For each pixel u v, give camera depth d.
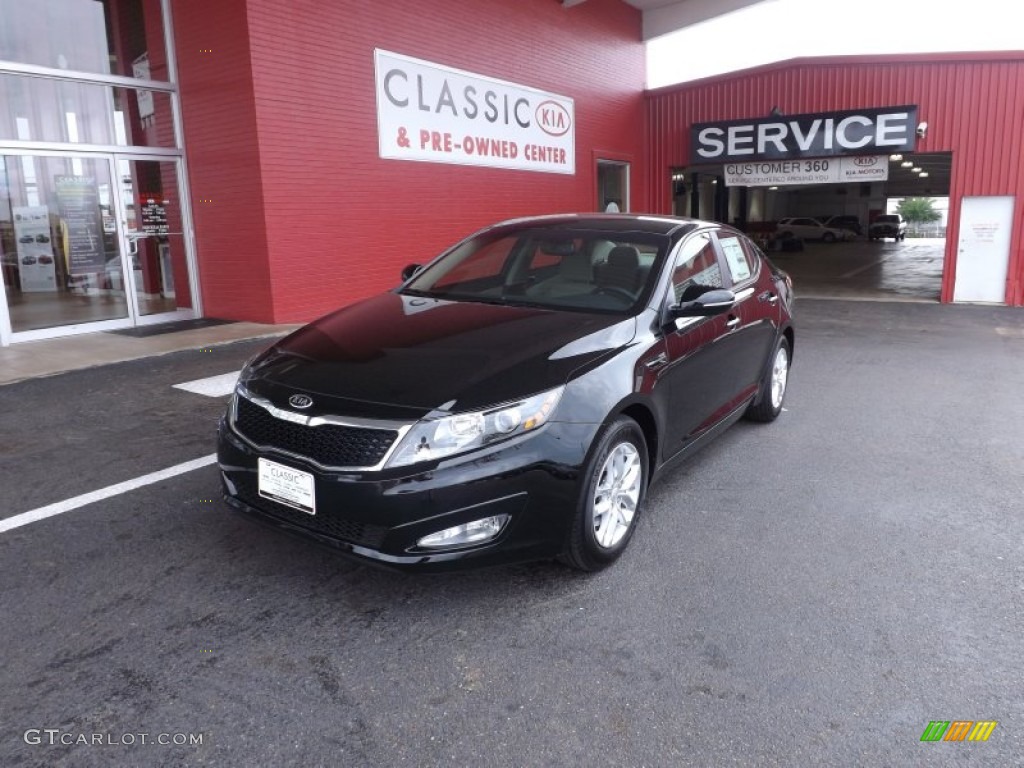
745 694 2.53
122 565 3.31
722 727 2.37
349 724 2.35
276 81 9.34
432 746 2.27
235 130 9.38
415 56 11.45
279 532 3.02
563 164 15.42
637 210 18.42
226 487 3.25
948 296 15.07
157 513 3.85
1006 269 14.61
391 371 3.05
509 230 4.67
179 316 10.19
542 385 3.00
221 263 10.05
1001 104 14.22
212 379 6.68
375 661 2.67
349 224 10.58
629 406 3.37
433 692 2.51
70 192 8.99
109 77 9.17
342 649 2.74
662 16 17.56
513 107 13.80
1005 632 2.93
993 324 11.92
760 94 16.53
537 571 3.35
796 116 15.92
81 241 9.11
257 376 3.23
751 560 3.49
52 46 8.80
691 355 3.96
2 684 2.50
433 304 3.94
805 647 2.81
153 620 2.89
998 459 5.03
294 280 9.85
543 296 4.01
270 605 3.01
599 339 3.39
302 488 2.87
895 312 13.50
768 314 5.23
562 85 15.18
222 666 2.62
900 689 2.57
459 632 2.86
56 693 2.46
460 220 12.71
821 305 14.63
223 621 2.90
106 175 9.30
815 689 2.56
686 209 21.14
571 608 3.04
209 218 9.99
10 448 4.82
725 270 4.76
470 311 3.76
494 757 2.23
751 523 3.91
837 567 3.44
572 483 3.00
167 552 3.44
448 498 2.74
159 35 9.66
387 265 11.30
